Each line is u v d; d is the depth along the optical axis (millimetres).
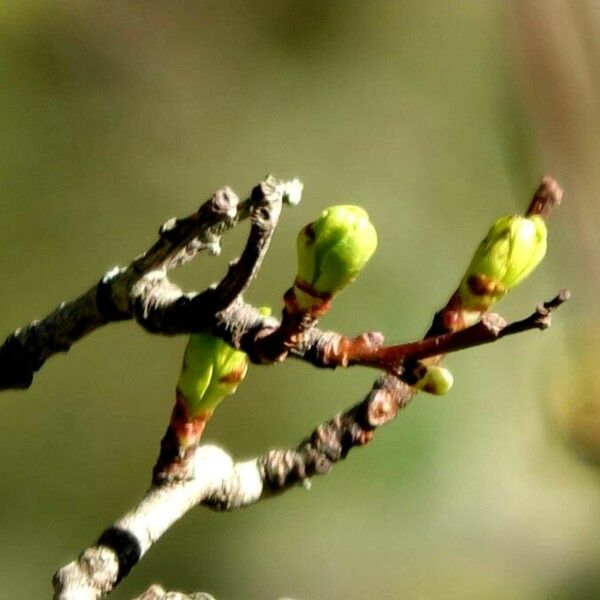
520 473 745
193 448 507
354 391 705
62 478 697
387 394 516
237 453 684
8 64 748
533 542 744
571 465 742
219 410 686
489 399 736
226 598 693
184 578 688
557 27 619
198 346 504
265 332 494
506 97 731
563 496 747
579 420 731
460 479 726
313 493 705
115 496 701
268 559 702
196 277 702
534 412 744
